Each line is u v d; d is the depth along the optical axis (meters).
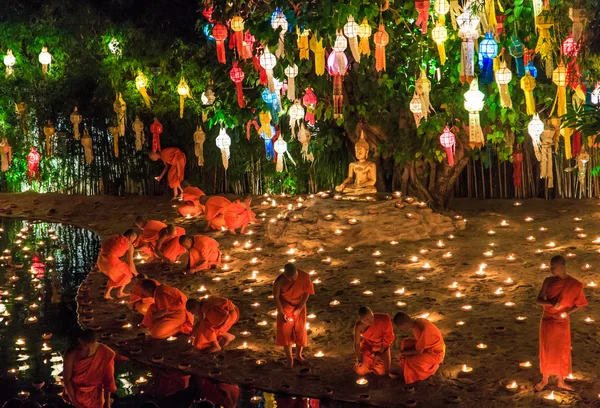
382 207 15.95
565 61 12.41
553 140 13.44
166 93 20.23
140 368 10.29
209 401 9.20
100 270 13.27
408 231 15.57
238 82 13.58
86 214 19.56
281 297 9.94
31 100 21.33
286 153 19.81
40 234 17.92
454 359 10.00
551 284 8.95
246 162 20.38
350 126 17.34
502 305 11.80
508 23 13.09
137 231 17.69
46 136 20.64
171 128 20.66
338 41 12.16
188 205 18.17
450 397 9.03
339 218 15.66
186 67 19.98
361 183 16.70
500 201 18.69
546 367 9.02
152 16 21.03
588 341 10.29
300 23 12.79
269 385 9.62
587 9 13.65
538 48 12.12
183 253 15.27
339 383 9.58
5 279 14.45
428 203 17.64
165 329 11.07
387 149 17.52
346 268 14.02
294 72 13.91
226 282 13.57
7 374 10.15
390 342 9.61
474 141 11.80
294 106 14.80
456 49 14.38
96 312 12.37
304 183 20.11
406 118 16.83
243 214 16.55
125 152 20.97
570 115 11.70
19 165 21.84
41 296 13.40
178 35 21.00
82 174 21.31
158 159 20.86
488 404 8.87
